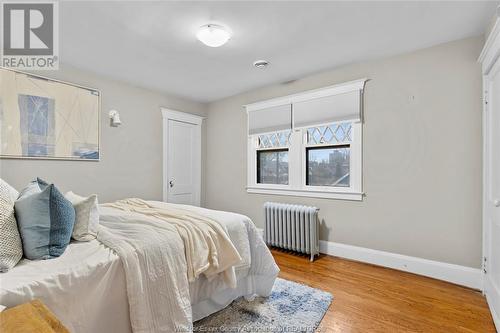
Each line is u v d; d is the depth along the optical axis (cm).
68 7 189
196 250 159
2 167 246
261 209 385
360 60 288
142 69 306
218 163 444
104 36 231
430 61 254
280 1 185
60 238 134
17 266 117
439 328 173
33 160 266
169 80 345
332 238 317
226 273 174
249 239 207
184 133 427
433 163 252
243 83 361
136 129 363
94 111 315
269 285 210
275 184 378
